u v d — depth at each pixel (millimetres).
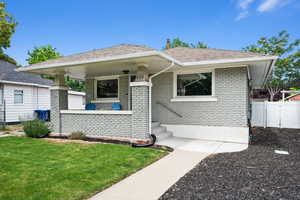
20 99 14383
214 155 5449
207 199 2910
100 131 7570
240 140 7289
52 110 8492
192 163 4684
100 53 7297
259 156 5359
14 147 6191
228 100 7523
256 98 25438
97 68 7980
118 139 7211
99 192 3131
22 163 4523
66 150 5742
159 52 5441
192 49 9914
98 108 10617
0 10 20500
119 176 3775
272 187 3322
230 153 5695
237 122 7379
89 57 7020
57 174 3816
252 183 3490
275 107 12320
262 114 12602
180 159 5020
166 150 5887
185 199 2910
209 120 7832
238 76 7383
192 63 7227
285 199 2906
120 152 5508
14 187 3219
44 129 8109
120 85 10031
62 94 8531
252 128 11797
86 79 10945
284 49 20406
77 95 21953
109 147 6098
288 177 3775
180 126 8375
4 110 12289
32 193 3010
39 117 14109
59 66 7309
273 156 5367
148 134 6711
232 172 4062
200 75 8141
